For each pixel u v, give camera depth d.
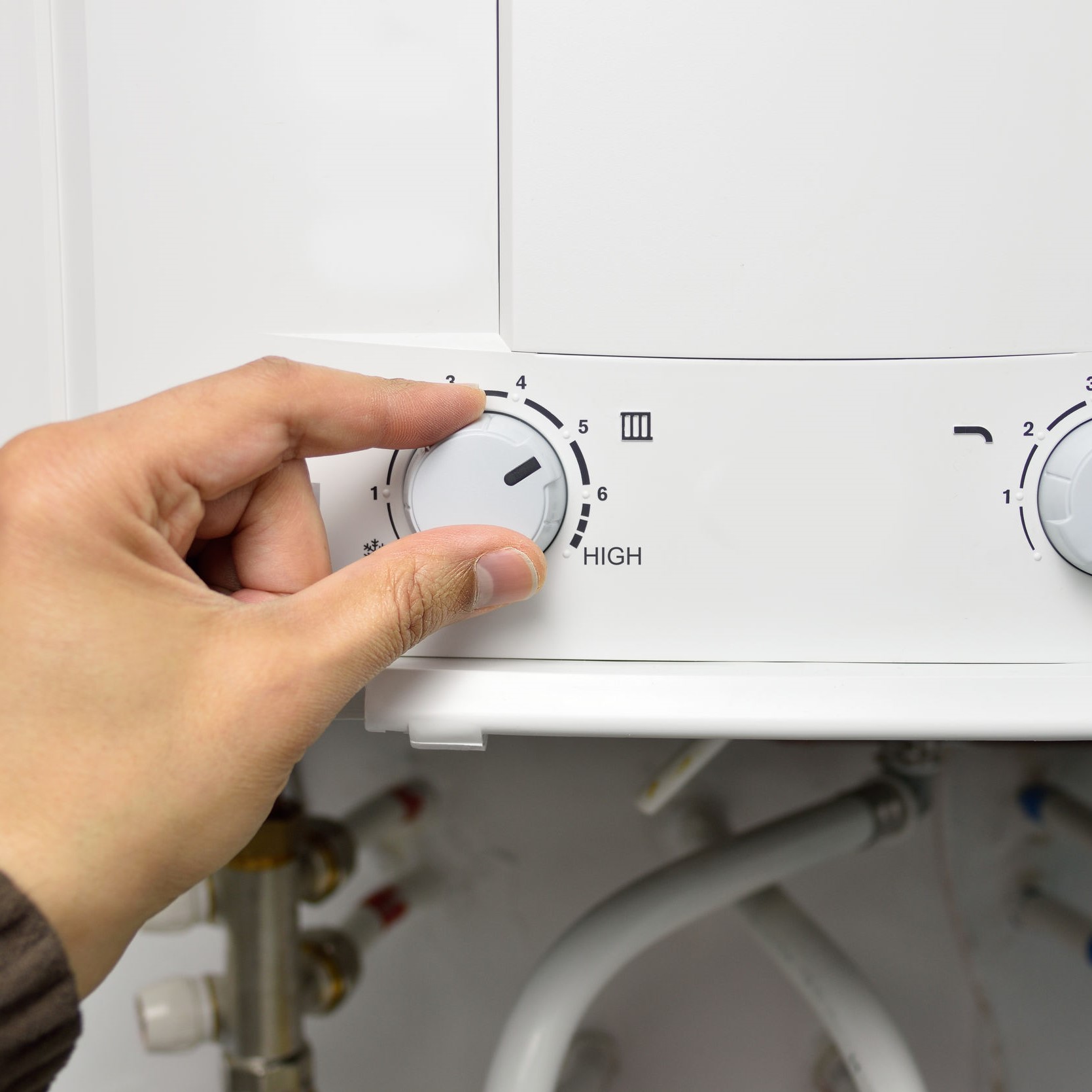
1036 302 0.31
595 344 0.32
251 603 0.30
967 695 0.31
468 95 0.32
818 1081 0.61
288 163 0.32
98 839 0.28
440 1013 0.63
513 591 0.31
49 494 0.28
